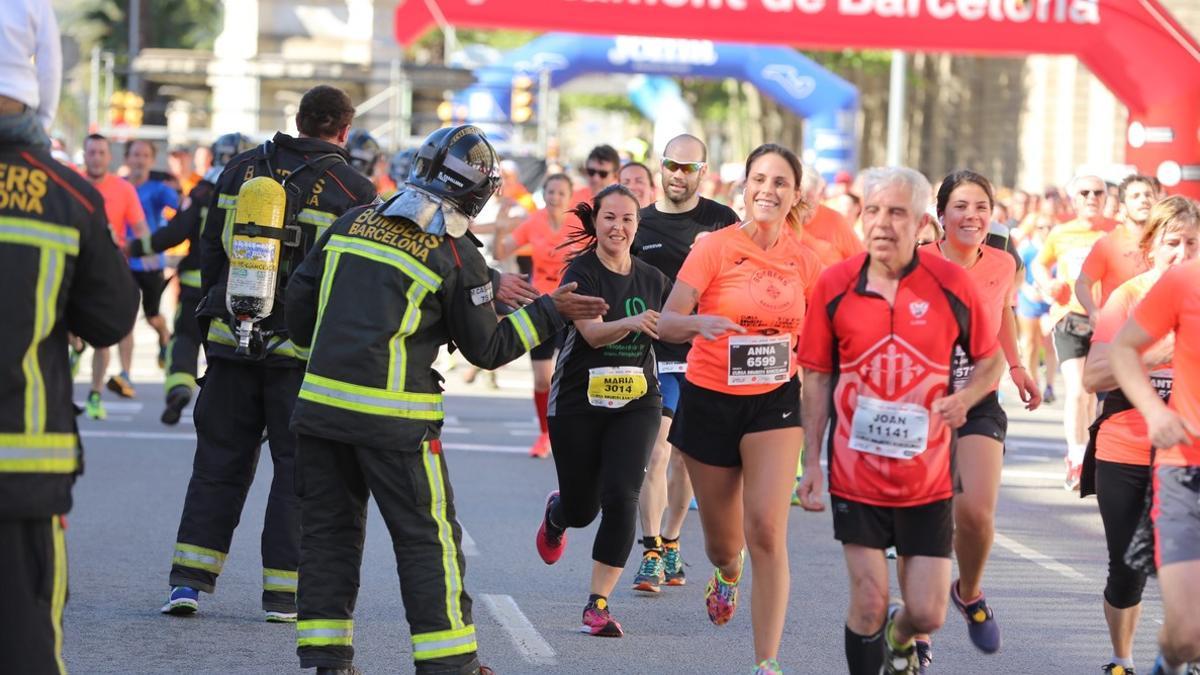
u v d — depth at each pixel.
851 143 93.38
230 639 20.64
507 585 24.80
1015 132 135.12
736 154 153.00
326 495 17.61
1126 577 19.19
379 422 17.03
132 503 30.47
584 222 22.59
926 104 154.88
